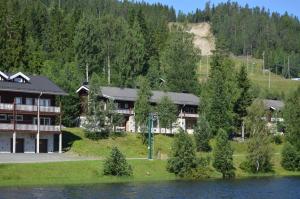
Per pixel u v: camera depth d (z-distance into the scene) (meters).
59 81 129.12
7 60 159.50
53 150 113.94
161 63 181.62
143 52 178.62
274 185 91.31
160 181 92.69
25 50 165.88
